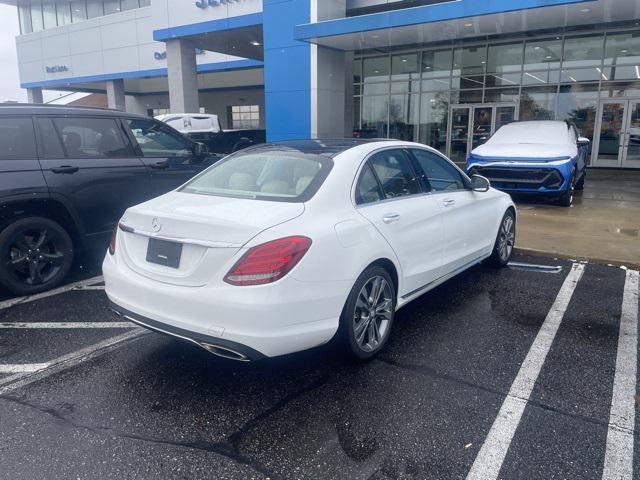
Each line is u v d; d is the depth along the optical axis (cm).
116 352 390
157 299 319
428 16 1316
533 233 765
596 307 481
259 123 3122
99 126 572
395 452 272
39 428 292
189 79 2042
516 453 270
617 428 291
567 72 1778
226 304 292
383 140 441
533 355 383
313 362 373
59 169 520
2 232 489
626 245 690
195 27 1888
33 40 3244
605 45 1705
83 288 541
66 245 536
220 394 330
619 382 344
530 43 1816
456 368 363
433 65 2002
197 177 421
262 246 295
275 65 1662
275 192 356
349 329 346
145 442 281
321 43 1559
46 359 378
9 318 457
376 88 2138
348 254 335
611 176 1567
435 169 480
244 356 295
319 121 1620
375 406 316
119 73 2880
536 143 1062
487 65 1902
